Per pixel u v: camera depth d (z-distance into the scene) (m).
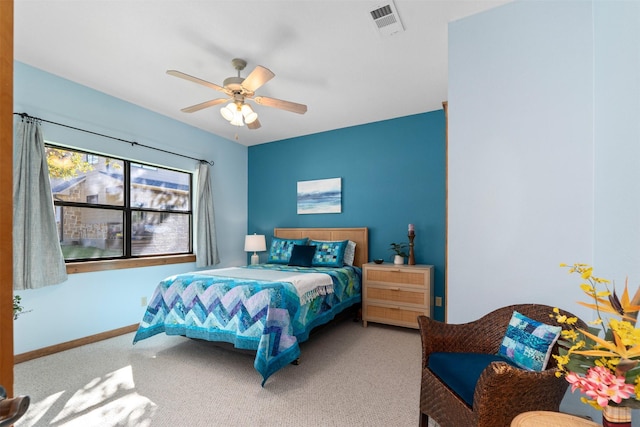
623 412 0.84
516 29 1.89
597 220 1.60
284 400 2.01
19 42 2.35
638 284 1.30
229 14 2.04
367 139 4.25
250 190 5.29
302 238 4.55
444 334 1.70
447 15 2.05
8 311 0.58
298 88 3.15
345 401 2.00
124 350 2.86
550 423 0.96
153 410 1.89
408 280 3.45
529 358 1.40
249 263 5.22
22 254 2.55
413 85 3.09
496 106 1.94
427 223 3.83
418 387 2.18
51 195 2.75
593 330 1.10
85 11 2.00
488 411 1.16
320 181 4.59
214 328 2.55
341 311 3.47
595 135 1.63
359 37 2.29
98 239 3.33
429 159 3.83
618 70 1.45
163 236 4.01
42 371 2.41
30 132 2.64
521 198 1.85
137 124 3.57
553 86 1.78
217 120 4.08
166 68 2.74
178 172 4.23
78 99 3.04
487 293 1.93
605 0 1.56
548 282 1.76
